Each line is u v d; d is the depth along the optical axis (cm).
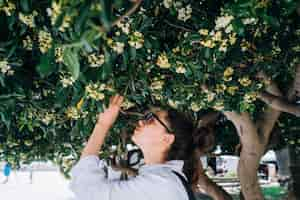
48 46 242
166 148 199
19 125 354
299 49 359
